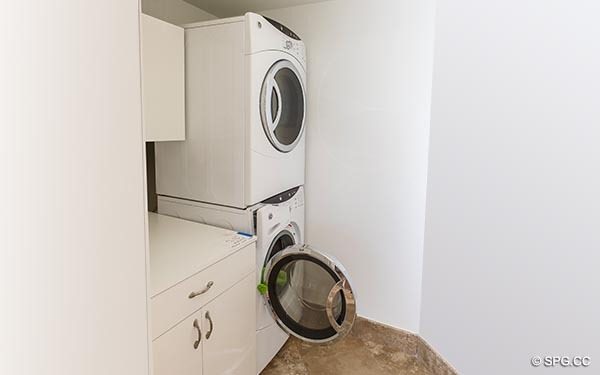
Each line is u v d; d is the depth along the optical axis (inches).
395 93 78.1
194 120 69.3
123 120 27.9
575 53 45.0
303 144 86.0
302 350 83.0
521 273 53.6
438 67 68.6
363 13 79.3
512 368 56.3
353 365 78.0
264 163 69.3
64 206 24.2
